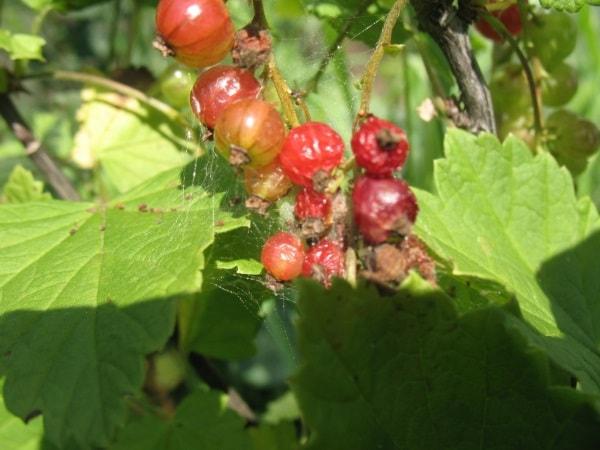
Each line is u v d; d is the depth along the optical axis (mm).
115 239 131
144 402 167
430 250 120
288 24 198
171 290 114
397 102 276
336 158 108
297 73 187
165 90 201
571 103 248
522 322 111
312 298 97
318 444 96
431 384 103
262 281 137
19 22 299
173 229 128
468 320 102
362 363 99
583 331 132
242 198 130
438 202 135
